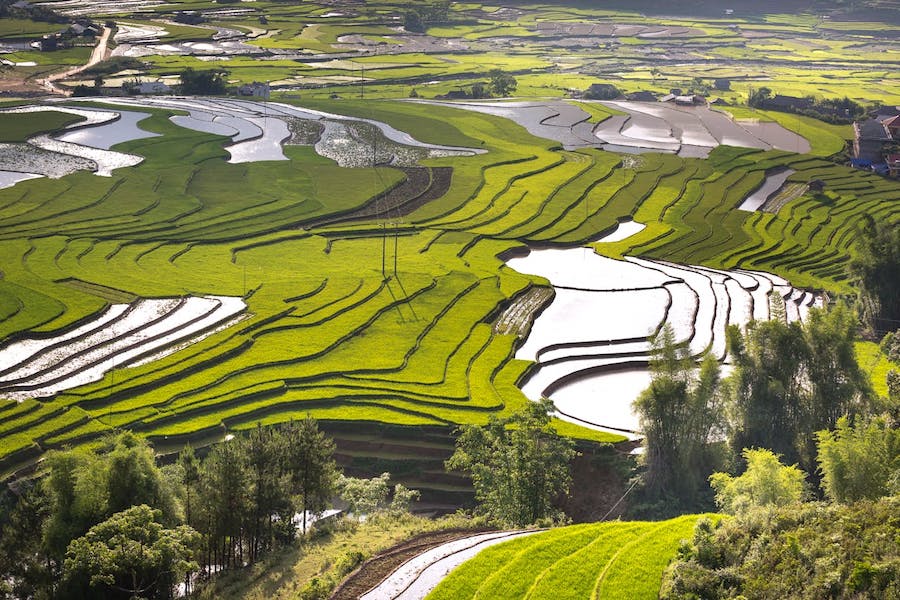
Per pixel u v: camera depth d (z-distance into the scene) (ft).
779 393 403.34
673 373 387.34
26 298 517.96
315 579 253.24
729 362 496.64
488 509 351.25
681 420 378.94
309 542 299.99
